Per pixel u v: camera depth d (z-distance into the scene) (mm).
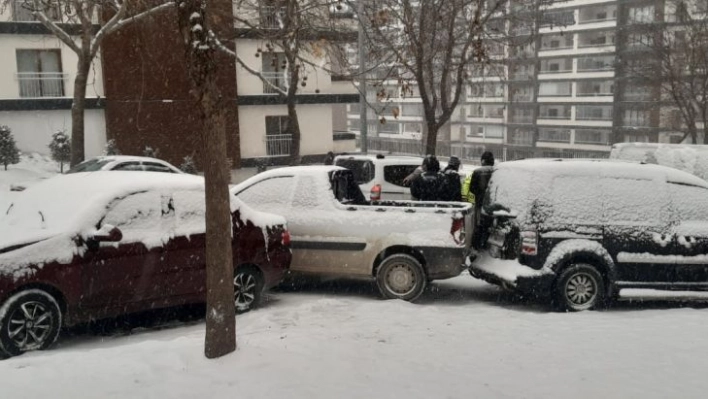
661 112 54781
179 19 4793
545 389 4703
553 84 67375
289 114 26922
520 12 25469
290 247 8508
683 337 6285
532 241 7777
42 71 26672
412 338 6117
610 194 8047
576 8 64188
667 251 7953
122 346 5926
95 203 6719
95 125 27578
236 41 29078
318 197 8734
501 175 8672
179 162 28016
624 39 57688
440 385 4738
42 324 6129
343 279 10055
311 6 10539
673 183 8234
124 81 26844
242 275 7746
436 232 8336
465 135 75875
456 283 10008
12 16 25031
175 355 5309
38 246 6172
